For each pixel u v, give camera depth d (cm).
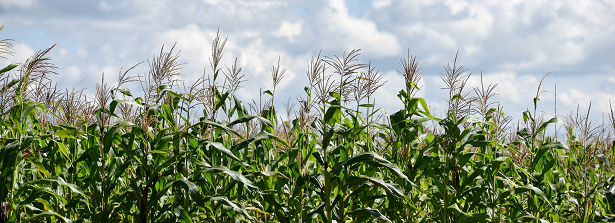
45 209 510
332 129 518
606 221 560
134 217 518
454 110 571
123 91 616
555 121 595
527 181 606
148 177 494
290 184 582
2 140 449
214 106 571
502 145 587
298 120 603
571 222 643
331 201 577
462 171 601
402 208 578
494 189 548
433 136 621
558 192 581
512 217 630
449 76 580
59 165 539
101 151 498
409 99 586
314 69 564
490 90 595
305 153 580
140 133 528
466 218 530
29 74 486
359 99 582
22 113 468
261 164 567
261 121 558
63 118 599
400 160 591
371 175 570
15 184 455
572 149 664
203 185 534
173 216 512
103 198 506
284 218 534
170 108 549
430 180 661
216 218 548
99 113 548
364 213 498
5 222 428
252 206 567
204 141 496
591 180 628
